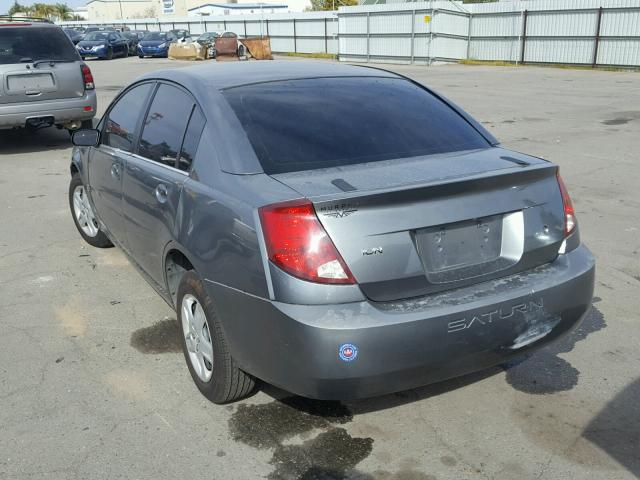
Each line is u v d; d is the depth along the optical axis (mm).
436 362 2674
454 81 20734
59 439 3043
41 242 5926
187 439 3037
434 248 2750
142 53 35938
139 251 4070
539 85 19359
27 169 9141
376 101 3596
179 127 3564
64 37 10188
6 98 9609
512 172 2896
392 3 32281
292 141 3133
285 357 2613
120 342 4008
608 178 7980
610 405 3279
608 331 4059
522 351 2943
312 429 3105
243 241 2723
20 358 3807
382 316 2559
